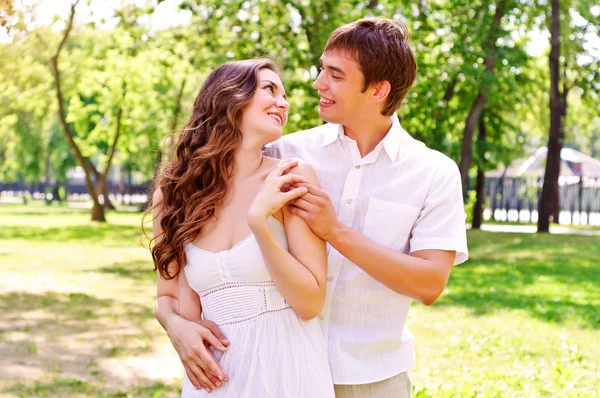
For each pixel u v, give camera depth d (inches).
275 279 87.3
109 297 405.1
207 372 89.8
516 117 1088.2
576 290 443.8
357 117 99.6
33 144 1550.2
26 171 1696.6
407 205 98.9
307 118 600.1
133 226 1036.5
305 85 577.6
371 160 100.3
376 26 98.1
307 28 582.9
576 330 324.2
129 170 1701.5
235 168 94.0
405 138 102.8
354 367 96.9
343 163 102.3
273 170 91.9
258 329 89.4
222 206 93.3
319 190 88.7
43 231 921.5
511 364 263.3
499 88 858.1
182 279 97.4
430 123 783.7
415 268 91.4
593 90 1005.2
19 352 270.1
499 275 516.7
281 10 582.9
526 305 386.9
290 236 89.5
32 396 214.5
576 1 922.1
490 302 395.5
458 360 268.5
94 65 1084.5
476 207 1070.4
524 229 1064.2
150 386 228.5
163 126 1069.1
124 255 640.4
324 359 93.2
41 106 1202.6
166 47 652.1
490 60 764.6
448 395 215.8
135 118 1137.4
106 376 240.5
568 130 1216.2
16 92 1147.9
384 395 98.8
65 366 252.1
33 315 344.5
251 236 90.6
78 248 703.1
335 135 102.7
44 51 1009.5
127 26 677.9
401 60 97.6
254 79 94.3
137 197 2239.2
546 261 606.9
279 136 94.3
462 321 340.2
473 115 817.5
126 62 1014.4
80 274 507.2
